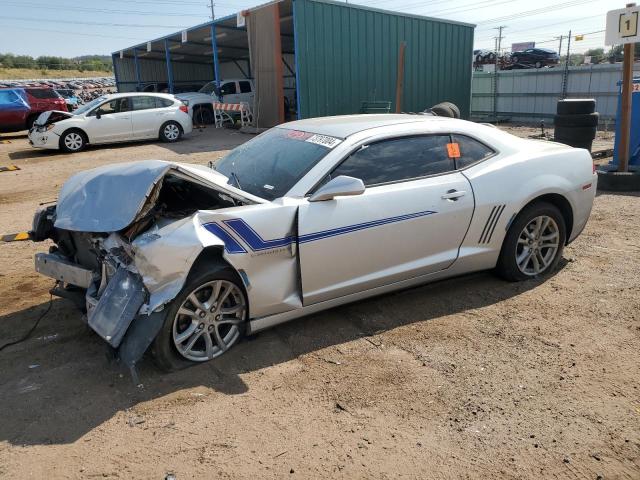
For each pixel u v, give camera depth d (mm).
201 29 22000
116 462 2711
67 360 3676
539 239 4809
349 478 2590
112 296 3340
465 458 2711
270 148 4457
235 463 2697
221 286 3525
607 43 8062
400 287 4238
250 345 3820
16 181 10773
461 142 4469
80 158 13844
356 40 16375
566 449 2758
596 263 5254
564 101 9547
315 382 3385
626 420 2969
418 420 3008
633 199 7727
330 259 3791
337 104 16453
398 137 4199
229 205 3838
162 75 33344
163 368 3432
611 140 14086
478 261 4523
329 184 3656
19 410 3143
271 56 17578
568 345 3762
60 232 4059
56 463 2709
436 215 4156
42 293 4828
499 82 21109
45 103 20625
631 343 3766
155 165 3518
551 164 4750
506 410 3078
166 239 3217
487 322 4125
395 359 3631
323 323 4141
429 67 18344
